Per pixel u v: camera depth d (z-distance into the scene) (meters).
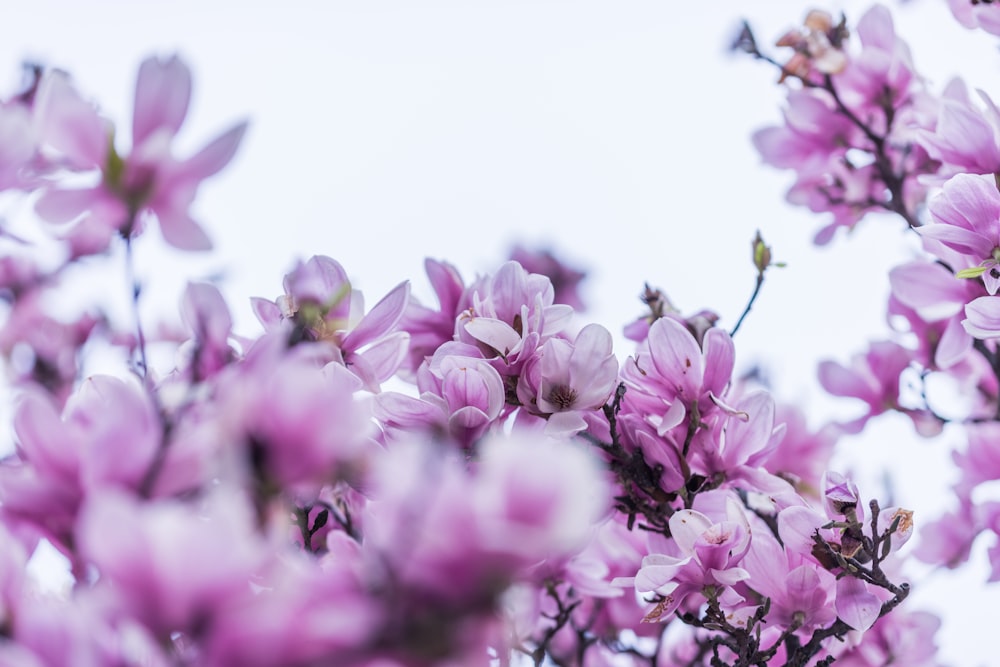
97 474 1.69
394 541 1.54
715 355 2.05
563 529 1.47
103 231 1.84
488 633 1.55
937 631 2.23
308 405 1.68
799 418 2.40
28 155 1.78
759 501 2.21
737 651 2.03
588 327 2.04
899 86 2.45
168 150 1.79
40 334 2.47
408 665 1.50
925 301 2.20
